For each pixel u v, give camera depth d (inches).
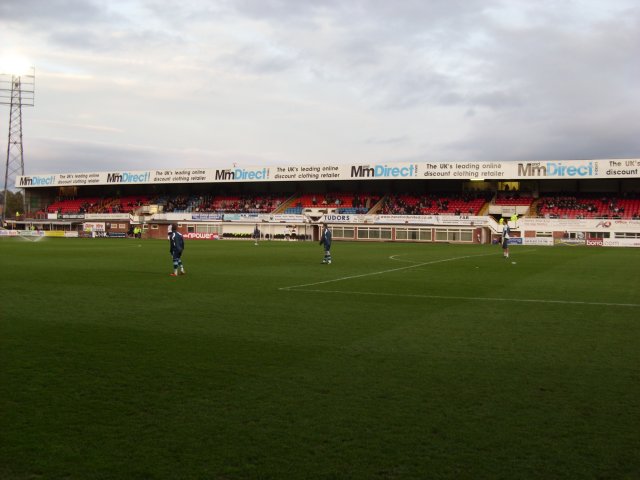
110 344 394.9
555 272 996.6
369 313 533.3
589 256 1550.2
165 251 1656.0
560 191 3063.5
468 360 352.8
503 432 235.0
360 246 2191.2
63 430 235.8
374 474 198.7
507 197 3070.9
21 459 209.2
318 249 1861.5
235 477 196.5
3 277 864.3
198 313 530.6
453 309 559.8
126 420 246.7
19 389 289.4
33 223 3690.9
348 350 378.9
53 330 444.8
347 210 3107.8
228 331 443.5
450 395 282.2
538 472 200.5
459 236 2802.7
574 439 228.2
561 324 478.9
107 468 202.5
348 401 272.4
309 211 3112.7
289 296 654.5
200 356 361.1
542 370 330.0
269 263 1191.6
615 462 208.1
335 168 3097.9
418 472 200.2
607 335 432.1
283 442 224.5
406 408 262.8
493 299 633.0
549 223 2630.4
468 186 3221.0
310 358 356.8
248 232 3198.8
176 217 3341.5
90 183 3671.3
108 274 920.9
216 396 279.1
